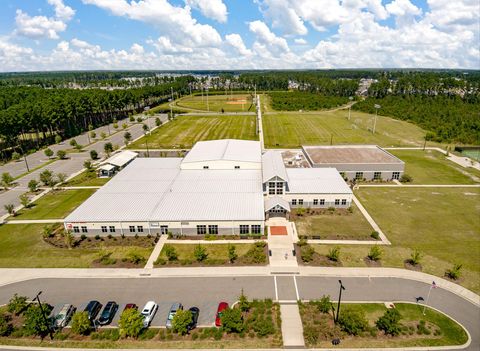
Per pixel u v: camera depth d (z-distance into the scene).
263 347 33.41
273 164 70.25
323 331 34.97
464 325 36.16
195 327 36.22
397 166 79.44
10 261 48.91
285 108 192.50
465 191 73.69
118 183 68.31
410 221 59.84
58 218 62.31
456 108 161.12
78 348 33.81
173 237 54.66
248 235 54.56
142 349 33.50
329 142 115.81
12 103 132.25
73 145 109.44
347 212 63.25
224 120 160.62
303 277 44.28
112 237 55.16
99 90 175.38
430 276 44.41
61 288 43.06
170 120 161.88
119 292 42.09
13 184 80.50
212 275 45.00
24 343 34.59
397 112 164.62
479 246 51.84
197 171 74.19
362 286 42.38
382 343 33.53
